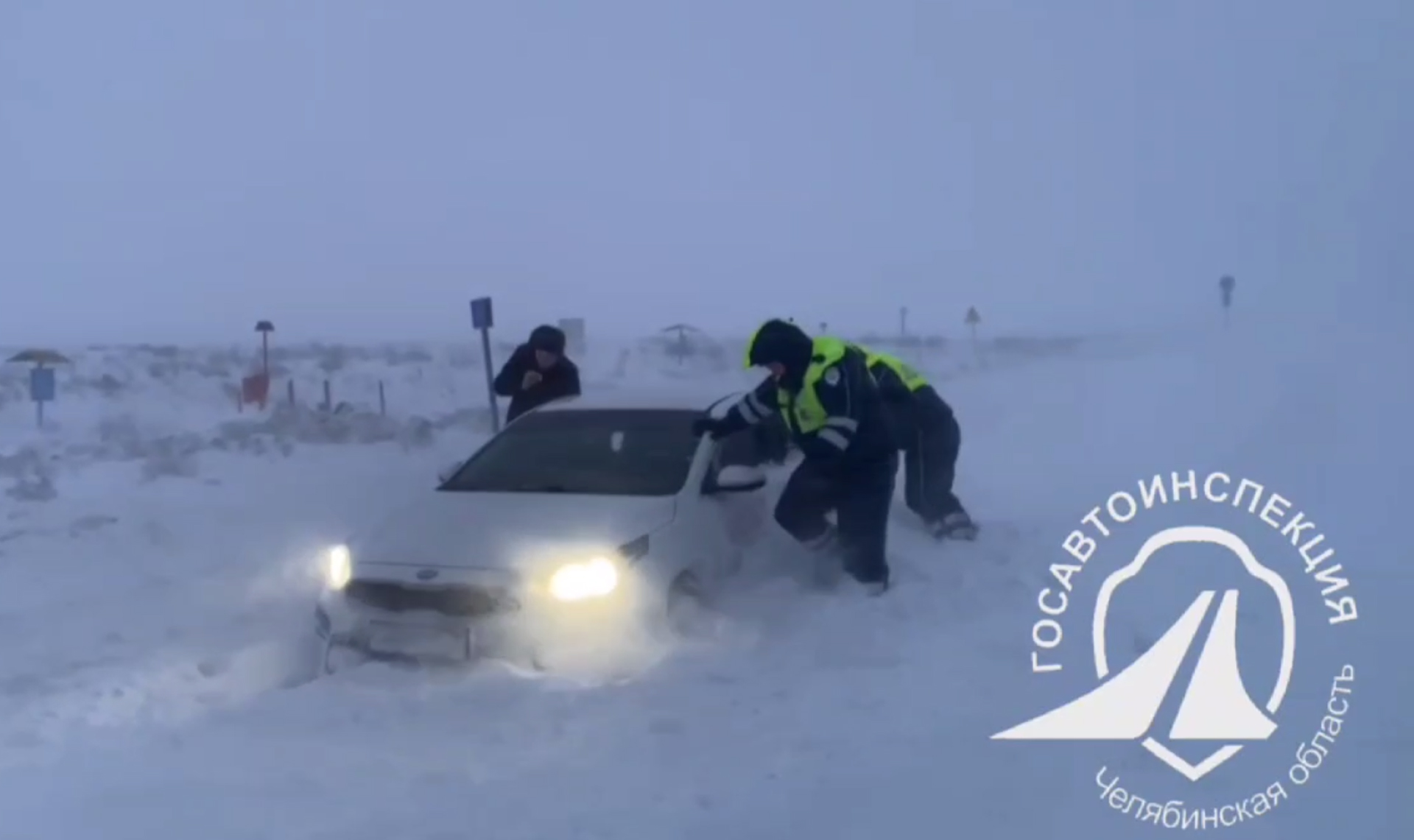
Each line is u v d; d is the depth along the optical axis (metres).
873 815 4.77
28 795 5.12
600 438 8.20
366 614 6.57
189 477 14.16
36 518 11.40
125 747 5.67
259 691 6.74
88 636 7.63
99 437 19.48
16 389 25.94
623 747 5.50
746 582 7.91
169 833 4.72
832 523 8.18
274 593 8.66
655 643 6.73
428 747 5.55
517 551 6.66
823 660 6.67
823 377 7.66
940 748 5.45
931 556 8.68
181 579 9.11
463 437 18.73
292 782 5.17
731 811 4.81
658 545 7.00
